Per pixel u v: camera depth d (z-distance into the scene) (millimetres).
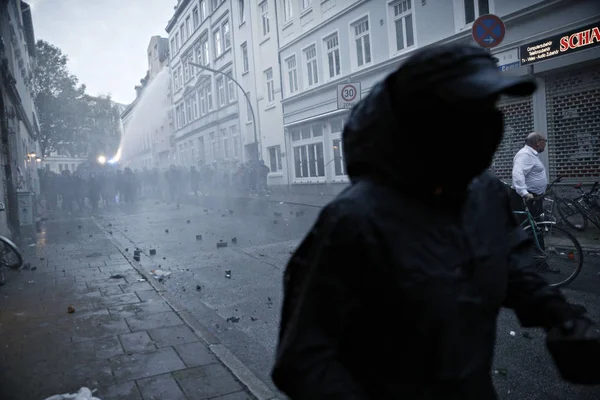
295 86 22750
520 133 11102
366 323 1132
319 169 21188
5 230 10828
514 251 1369
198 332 4559
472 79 979
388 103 1078
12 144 15016
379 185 1124
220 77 34031
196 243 10703
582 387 3285
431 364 1079
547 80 10414
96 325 4867
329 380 1057
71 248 10438
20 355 4133
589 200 8734
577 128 9938
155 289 6363
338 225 1092
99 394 3352
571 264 5469
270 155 25969
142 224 15086
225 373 3619
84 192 23625
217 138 35406
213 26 34406
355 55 18031
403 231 1075
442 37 13523
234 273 7523
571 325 1162
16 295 6238
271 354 4227
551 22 10117
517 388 3324
